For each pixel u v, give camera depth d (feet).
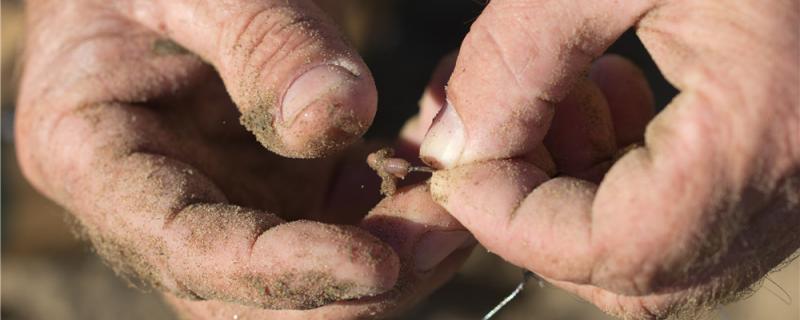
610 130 1.21
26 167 1.35
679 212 1.02
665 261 1.03
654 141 1.03
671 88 1.81
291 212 1.33
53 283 1.95
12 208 1.91
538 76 1.08
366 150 1.36
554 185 1.06
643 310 1.12
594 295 1.16
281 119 1.12
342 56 1.13
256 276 1.10
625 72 1.29
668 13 1.06
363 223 1.14
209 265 1.12
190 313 1.26
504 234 1.07
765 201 1.03
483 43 1.10
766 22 1.02
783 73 1.01
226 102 1.30
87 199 1.23
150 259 1.17
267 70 1.14
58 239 1.97
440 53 2.00
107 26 1.29
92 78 1.27
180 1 1.23
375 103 1.11
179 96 1.30
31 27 1.35
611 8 1.07
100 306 1.93
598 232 1.03
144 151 1.24
